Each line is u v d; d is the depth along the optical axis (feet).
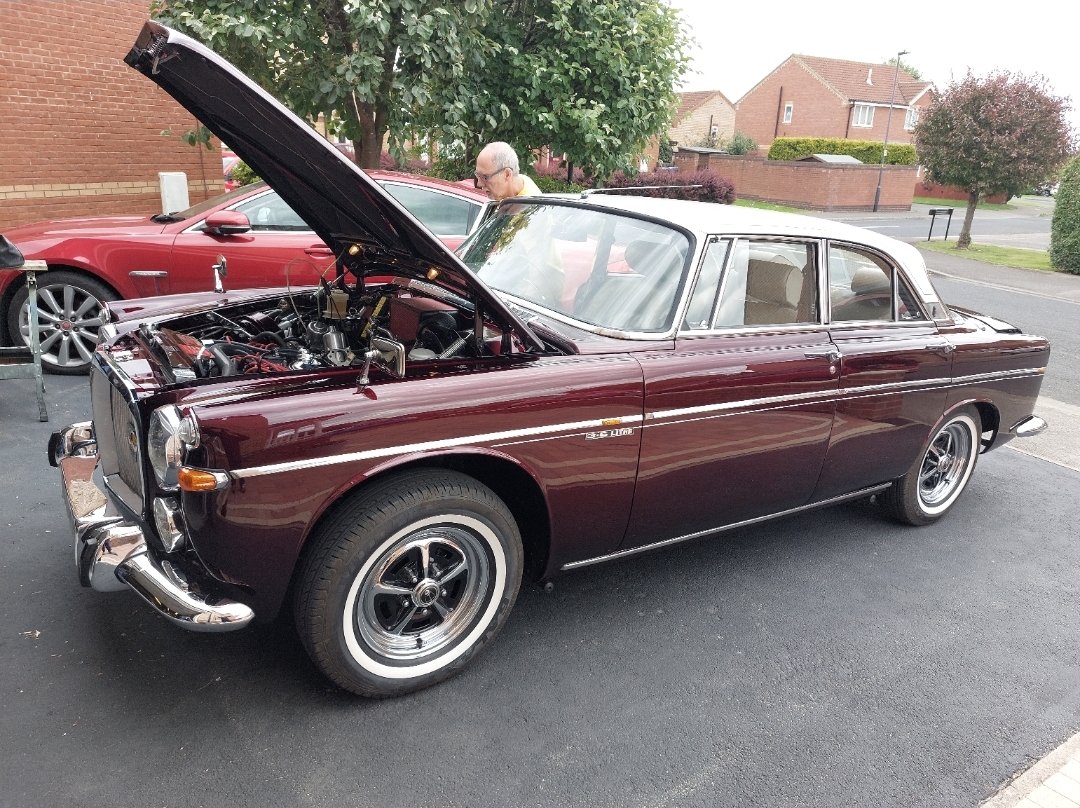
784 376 11.26
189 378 9.07
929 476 15.19
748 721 9.60
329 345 10.52
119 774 7.95
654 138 36.96
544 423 9.25
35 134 30.96
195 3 24.29
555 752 8.80
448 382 8.79
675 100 34.99
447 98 28.45
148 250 18.97
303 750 8.47
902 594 12.87
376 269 12.21
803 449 11.96
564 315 10.93
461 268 9.18
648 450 10.24
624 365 9.93
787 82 181.88
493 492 9.37
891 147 145.28
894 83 154.40
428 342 10.42
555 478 9.57
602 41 31.22
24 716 8.61
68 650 9.73
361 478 8.23
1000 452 20.34
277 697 9.24
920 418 13.60
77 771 7.94
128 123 33.76
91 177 33.01
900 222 104.22
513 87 31.55
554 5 29.89
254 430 7.68
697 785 8.52
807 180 119.65
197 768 8.11
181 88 9.16
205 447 7.58
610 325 10.57
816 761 9.03
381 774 8.25
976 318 15.87
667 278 10.71
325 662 8.65
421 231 9.00
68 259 18.49
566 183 39.11
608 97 32.14
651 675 10.28
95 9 31.76
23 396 18.02
